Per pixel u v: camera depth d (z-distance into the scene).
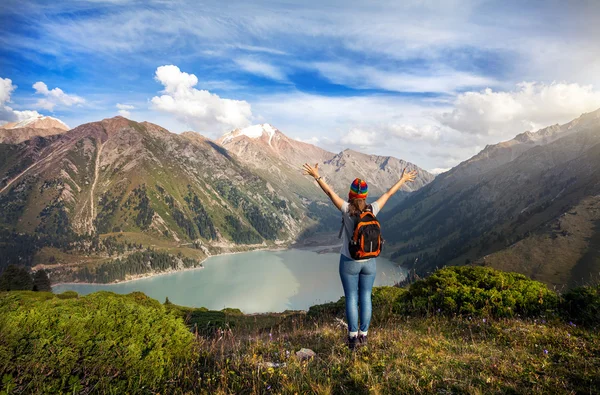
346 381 4.57
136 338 4.79
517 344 6.12
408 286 12.00
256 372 4.86
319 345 6.50
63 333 4.16
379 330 7.68
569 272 140.50
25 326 3.99
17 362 3.68
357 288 5.76
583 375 4.40
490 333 7.04
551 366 4.82
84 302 5.09
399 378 4.49
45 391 3.74
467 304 8.80
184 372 5.14
